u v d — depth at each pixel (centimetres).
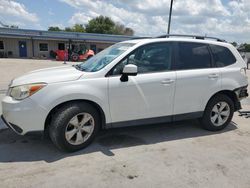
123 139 436
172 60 430
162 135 463
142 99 404
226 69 477
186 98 442
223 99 480
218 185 305
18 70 1531
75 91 355
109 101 382
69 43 3638
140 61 406
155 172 330
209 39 487
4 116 366
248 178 323
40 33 3459
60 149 373
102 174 320
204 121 482
